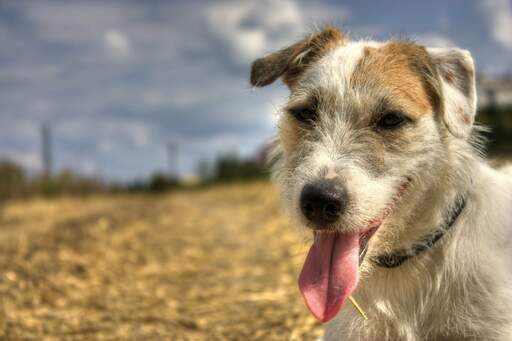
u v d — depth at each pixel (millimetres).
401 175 441
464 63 470
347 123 454
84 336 641
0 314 690
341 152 438
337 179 420
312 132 464
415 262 441
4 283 792
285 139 492
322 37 525
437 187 443
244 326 644
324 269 423
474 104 460
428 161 444
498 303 422
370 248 435
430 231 440
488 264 430
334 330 466
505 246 445
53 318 694
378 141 444
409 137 444
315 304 408
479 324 425
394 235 441
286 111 492
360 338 453
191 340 619
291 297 729
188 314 705
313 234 448
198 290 815
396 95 447
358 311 454
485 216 446
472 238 438
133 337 634
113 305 747
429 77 461
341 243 429
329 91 467
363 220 420
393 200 439
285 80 543
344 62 478
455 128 441
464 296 430
